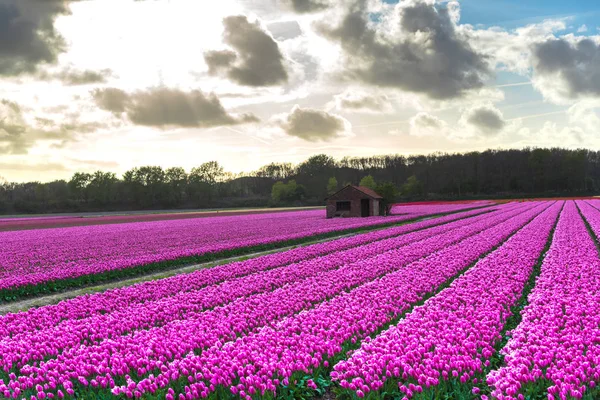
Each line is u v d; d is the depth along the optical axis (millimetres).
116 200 156625
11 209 128375
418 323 13102
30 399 9469
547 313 13703
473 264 24484
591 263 21781
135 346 11836
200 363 10312
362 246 32531
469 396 8930
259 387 9219
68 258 31328
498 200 138625
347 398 9523
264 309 15672
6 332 14008
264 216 86688
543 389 9031
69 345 12695
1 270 27047
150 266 27688
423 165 198750
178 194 164875
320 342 11539
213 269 24344
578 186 171250
